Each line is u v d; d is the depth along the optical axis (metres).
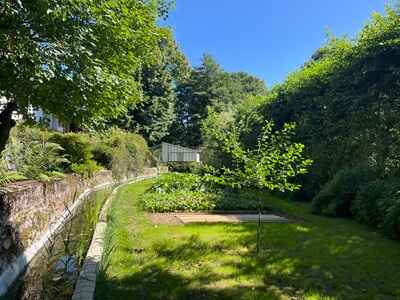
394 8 9.12
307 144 11.48
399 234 5.95
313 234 6.40
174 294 3.71
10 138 8.73
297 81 12.70
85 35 4.34
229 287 3.94
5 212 4.56
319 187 10.75
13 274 4.49
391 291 3.86
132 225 7.19
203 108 45.94
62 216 8.31
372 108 9.28
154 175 26.62
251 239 5.99
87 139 16.17
